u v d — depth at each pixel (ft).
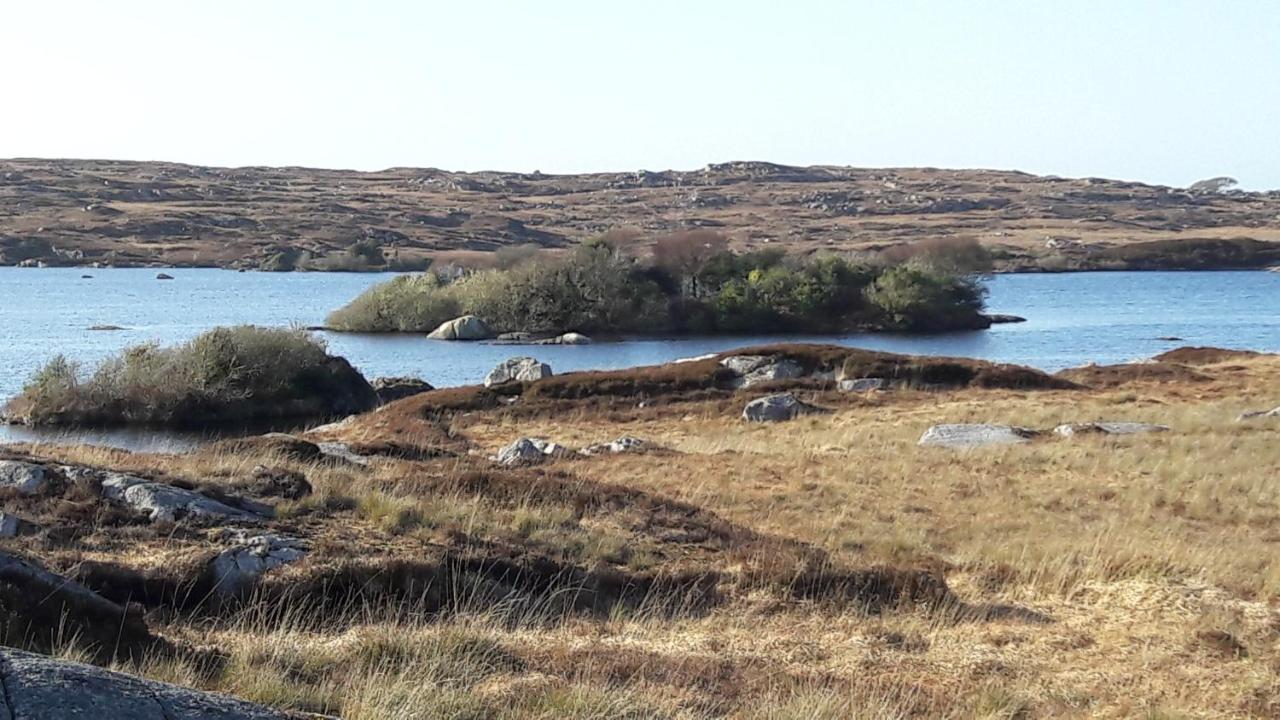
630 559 52.34
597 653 39.19
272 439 79.41
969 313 295.07
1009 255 615.57
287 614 39.65
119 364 150.61
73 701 16.63
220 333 154.61
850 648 43.16
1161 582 51.57
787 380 141.79
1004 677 40.60
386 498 55.52
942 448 96.32
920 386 141.59
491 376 152.35
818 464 88.07
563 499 61.26
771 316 291.17
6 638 31.42
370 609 43.50
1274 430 100.53
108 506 48.65
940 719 34.94
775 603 48.29
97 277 501.15
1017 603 50.31
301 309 341.41
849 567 52.08
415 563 46.06
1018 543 60.34
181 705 17.78
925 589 50.55
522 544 51.93
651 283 293.02
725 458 91.50
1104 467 85.25
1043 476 82.79
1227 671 41.22
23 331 257.96
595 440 112.98
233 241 646.74
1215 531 65.16
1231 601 48.98
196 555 44.16
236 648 35.96
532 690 33.12
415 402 134.72
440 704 30.09
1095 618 47.98
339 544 47.65
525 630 42.83
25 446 62.95
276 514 52.08
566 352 241.14
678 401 136.05
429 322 282.56
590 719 31.12
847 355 149.18
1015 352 240.94
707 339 271.28
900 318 289.74
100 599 35.27
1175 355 178.40
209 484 53.42
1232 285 469.98
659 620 45.85
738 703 34.88
